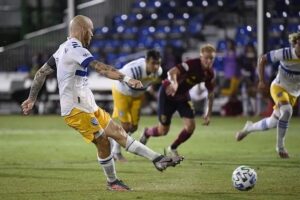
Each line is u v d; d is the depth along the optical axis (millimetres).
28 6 74000
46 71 22062
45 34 68688
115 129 21672
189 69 29719
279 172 25938
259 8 54156
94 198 20484
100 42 72188
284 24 56938
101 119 21641
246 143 37969
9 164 28828
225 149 34906
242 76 59344
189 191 21703
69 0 56906
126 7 73875
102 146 21547
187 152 33500
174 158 21422
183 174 25656
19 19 75250
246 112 60031
